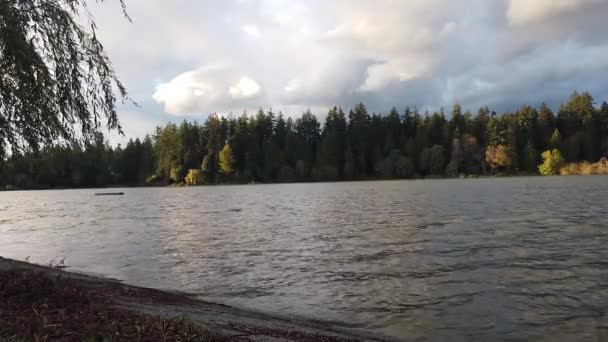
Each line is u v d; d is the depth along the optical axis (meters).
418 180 107.94
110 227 28.08
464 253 15.61
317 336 8.16
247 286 12.46
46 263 16.52
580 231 19.39
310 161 125.31
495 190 51.97
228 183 118.56
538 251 15.47
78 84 8.54
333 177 120.88
